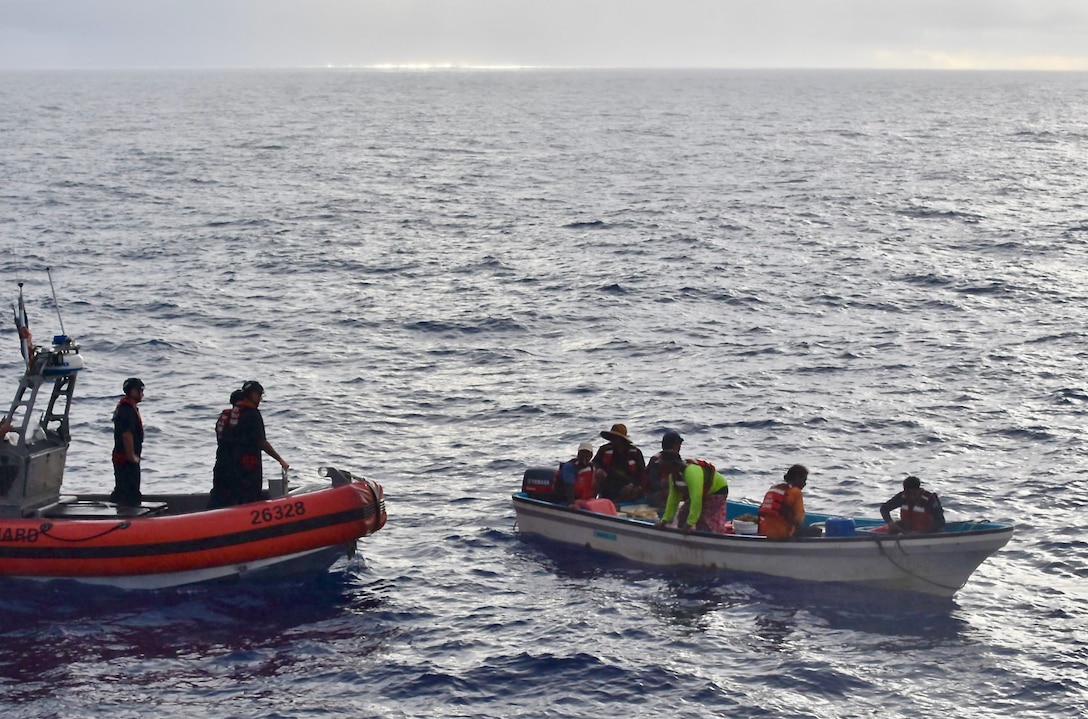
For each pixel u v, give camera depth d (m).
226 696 10.12
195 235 40.06
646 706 10.10
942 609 12.01
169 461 16.84
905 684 10.48
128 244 37.62
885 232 41.94
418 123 124.81
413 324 26.11
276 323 26.12
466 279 32.16
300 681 10.43
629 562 13.22
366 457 17.22
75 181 57.75
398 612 11.89
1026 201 52.62
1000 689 10.40
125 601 11.82
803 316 27.12
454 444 17.86
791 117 140.12
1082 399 20.02
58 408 19.30
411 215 46.97
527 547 13.73
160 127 110.50
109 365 22.25
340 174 65.62
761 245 38.59
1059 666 10.80
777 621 11.67
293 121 125.81
